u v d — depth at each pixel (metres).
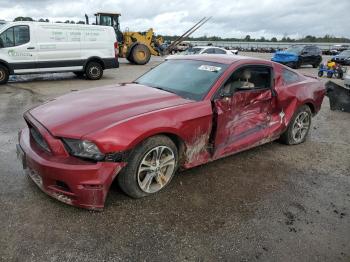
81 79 12.73
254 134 4.45
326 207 3.46
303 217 3.24
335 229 3.08
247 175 4.09
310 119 5.46
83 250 2.58
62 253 2.53
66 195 2.94
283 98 4.73
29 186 3.46
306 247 2.79
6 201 3.16
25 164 3.25
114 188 3.50
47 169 2.87
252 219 3.14
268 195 3.63
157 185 3.45
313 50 23.08
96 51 12.51
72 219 2.95
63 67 11.91
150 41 23.97
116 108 3.33
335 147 5.42
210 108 3.71
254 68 4.39
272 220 3.15
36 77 12.91
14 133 5.26
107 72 15.54
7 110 6.88
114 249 2.61
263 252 2.69
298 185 3.92
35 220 2.90
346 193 3.81
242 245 2.76
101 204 2.94
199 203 3.36
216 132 3.83
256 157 4.72
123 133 2.95
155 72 4.70
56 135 2.93
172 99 3.70
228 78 4.00
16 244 2.60
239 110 4.12
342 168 4.53
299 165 4.54
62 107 3.45
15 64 10.89
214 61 4.32
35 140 3.26
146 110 3.32
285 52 22.67
